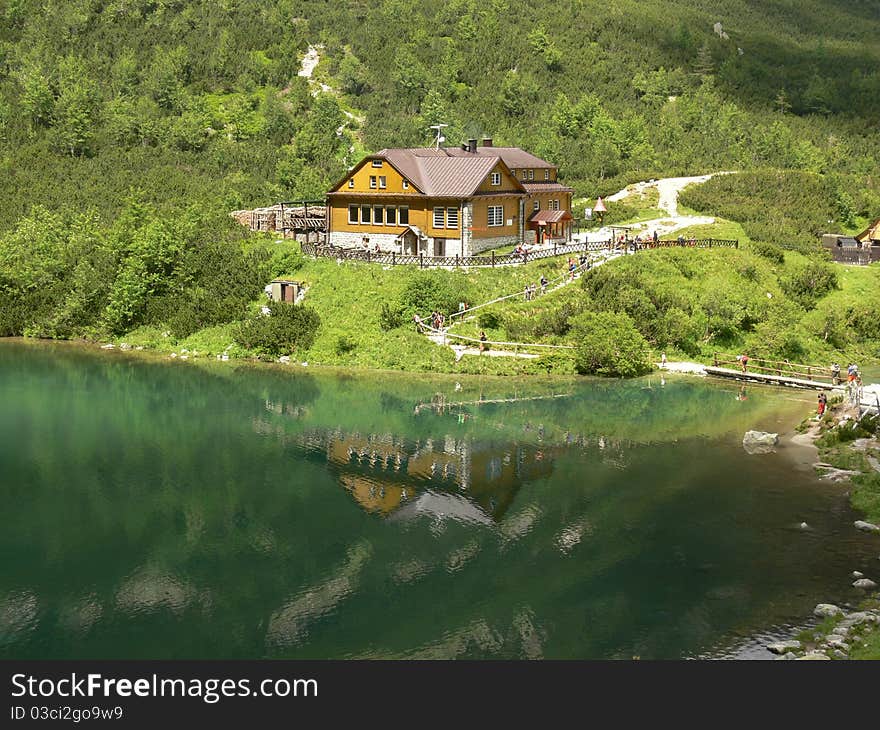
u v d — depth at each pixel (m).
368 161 84.88
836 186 121.88
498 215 86.38
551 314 71.88
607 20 194.00
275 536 37.91
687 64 182.00
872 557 35.53
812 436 51.81
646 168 131.25
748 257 87.88
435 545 37.06
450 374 67.00
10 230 96.12
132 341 77.31
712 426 54.28
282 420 55.16
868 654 28.02
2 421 54.59
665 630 30.19
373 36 172.50
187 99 138.00
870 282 90.50
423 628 30.59
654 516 40.03
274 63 158.25
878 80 191.25
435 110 140.75
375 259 79.75
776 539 37.41
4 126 124.00
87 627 30.70
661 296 74.69
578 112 143.38
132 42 156.62
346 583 33.75
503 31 178.75
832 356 75.88
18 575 34.22
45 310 82.69
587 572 34.56
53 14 160.88
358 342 71.12
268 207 104.19
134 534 38.03
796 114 173.12
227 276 80.81
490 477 45.06
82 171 113.88
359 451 49.16
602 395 61.62
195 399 60.19
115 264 84.62
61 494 42.47
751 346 73.81
